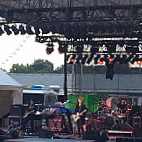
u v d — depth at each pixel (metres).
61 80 38.06
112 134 19.64
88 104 19.72
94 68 28.58
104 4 21.52
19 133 17.34
